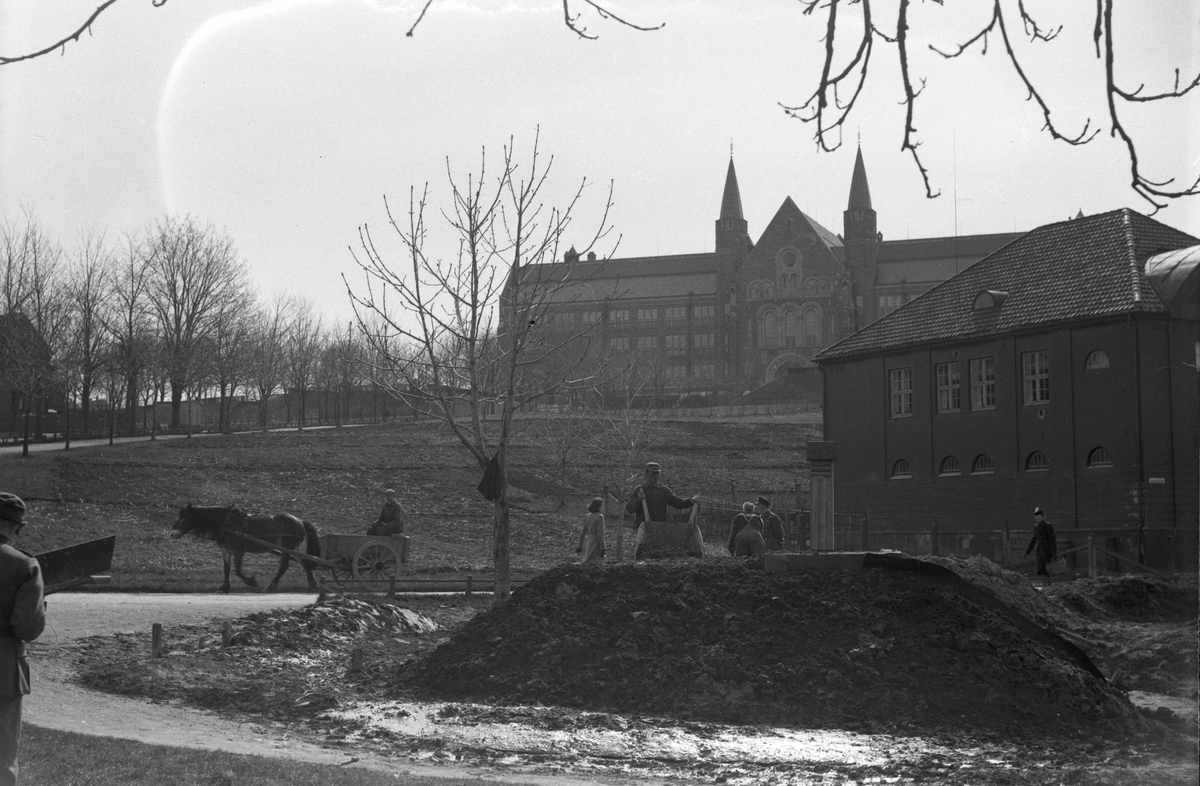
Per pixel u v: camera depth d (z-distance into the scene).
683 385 148.00
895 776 11.32
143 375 75.25
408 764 11.51
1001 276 45.84
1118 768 10.85
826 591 16.53
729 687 14.98
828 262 142.50
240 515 27.84
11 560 7.97
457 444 69.56
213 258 78.00
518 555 46.06
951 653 15.25
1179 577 24.31
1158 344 37.88
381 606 22.02
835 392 49.88
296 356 93.69
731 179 150.38
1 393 84.25
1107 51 5.18
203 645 18.20
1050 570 35.31
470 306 20.62
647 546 20.97
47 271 67.88
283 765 9.90
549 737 13.02
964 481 44.00
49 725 12.24
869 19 5.38
